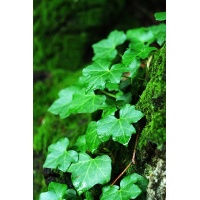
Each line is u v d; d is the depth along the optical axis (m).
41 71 1.12
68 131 0.91
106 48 0.86
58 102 0.81
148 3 1.31
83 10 1.21
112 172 0.72
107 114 0.69
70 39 1.20
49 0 1.18
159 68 0.67
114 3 1.25
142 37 0.85
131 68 0.74
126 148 0.71
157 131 0.63
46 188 0.87
